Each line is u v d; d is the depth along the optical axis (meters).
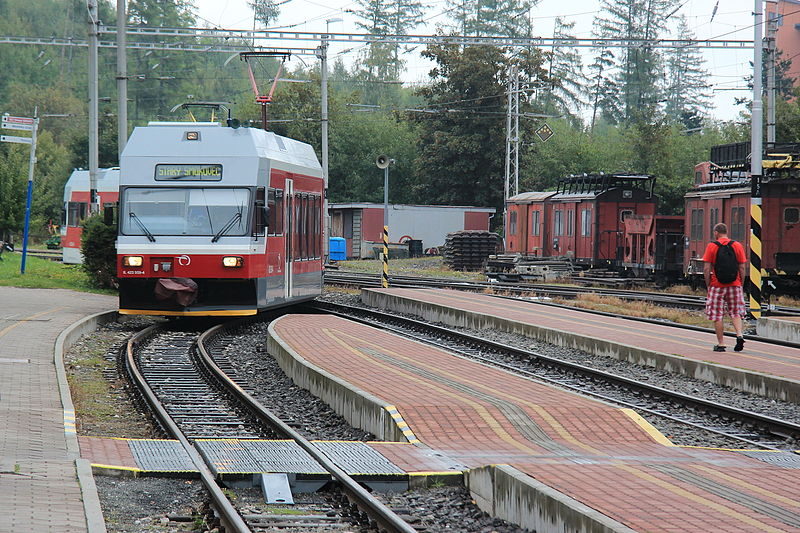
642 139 119.56
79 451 17.66
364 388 24.06
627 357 34.22
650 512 13.27
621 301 60.25
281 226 44.34
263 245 41.53
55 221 167.88
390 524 13.99
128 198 40.88
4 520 12.70
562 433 20.33
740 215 64.50
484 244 104.06
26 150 168.88
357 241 127.88
